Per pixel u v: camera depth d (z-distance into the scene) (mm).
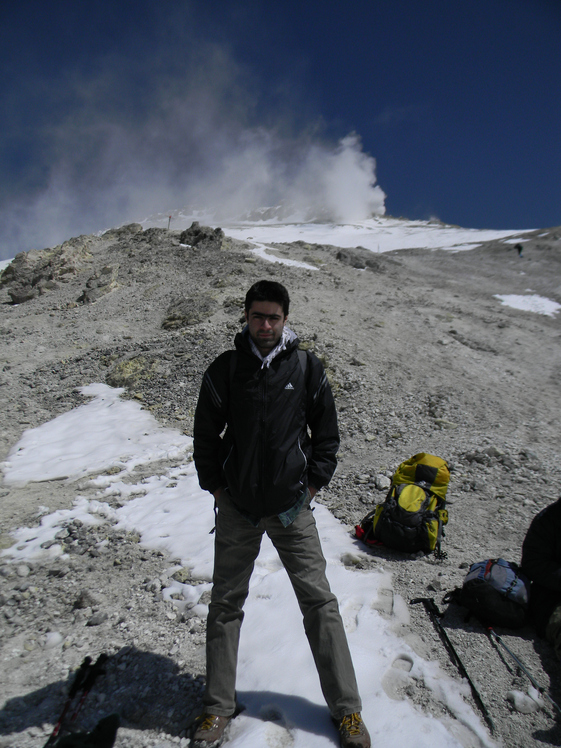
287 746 2469
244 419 2508
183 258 23188
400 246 79875
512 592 3299
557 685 2859
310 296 16922
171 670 3096
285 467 2502
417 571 4125
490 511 5324
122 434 8555
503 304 25375
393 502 4562
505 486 5953
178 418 9227
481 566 3541
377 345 12781
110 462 7199
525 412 9445
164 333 14453
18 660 3270
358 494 5938
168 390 10383
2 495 6188
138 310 17109
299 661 3059
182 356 11797
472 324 16781
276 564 4312
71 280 22766
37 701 2918
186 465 7141
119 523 5293
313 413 2652
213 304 15438
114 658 3225
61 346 14211
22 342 14688
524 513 5215
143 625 3578
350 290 19328
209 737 2469
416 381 10656
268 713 2703
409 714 2627
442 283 29062
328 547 4602
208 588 3949
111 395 10625
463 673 2924
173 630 3514
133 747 2561
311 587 2561
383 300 18281
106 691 2961
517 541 4664
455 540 4754
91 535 4988
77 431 8836
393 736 2488
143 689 2957
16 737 2645
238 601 2701
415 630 3326
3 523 5328
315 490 2645
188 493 6012
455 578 3998
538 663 3018
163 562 4480
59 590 4059
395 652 3084
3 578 4246
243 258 22047
